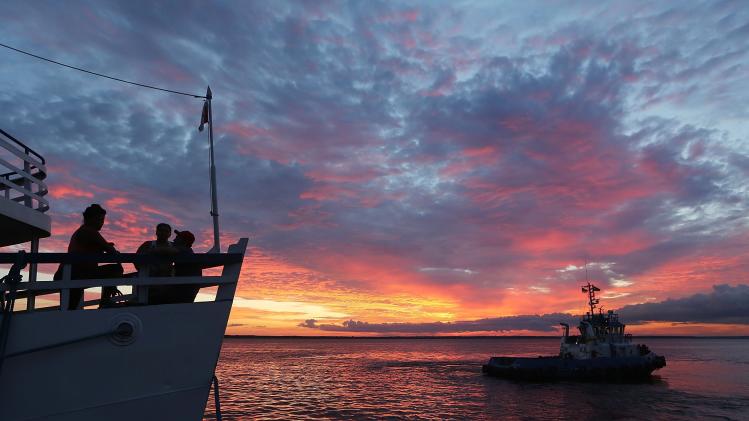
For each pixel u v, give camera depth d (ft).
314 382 228.43
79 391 21.85
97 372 22.13
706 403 147.74
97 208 26.48
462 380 227.61
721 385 197.36
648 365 178.91
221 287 25.08
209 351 24.07
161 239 25.53
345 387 204.13
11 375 21.11
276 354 604.49
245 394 178.70
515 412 134.82
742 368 321.73
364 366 355.15
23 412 21.15
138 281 23.43
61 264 24.14
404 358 497.05
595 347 188.75
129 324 22.56
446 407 144.56
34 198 28.09
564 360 186.91
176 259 24.48
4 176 28.43
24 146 28.35
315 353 649.20
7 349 21.07
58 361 21.70
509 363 219.41
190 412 23.26
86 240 25.08
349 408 144.05
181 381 23.36
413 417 128.67
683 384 201.16
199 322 24.07
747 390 179.63
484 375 247.50
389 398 166.50
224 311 24.71
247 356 536.83
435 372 291.79
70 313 21.97
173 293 25.61
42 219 28.86
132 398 22.48
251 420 123.13
